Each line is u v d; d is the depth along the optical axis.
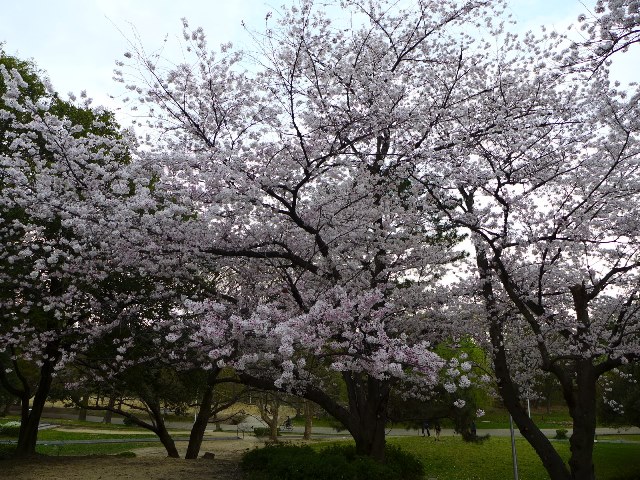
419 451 14.93
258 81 8.00
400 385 10.23
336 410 8.84
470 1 8.73
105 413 32.06
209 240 7.54
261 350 6.57
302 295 7.91
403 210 8.44
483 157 8.34
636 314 8.03
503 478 11.79
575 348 7.85
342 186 8.08
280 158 7.66
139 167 7.12
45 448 17.45
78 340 8.92
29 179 7.76
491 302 8.79
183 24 7.32
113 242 7.24
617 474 12.10
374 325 6.11
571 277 8.48
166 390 13.21
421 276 9.20
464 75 8.98
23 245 8.31
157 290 8.54
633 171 7.92
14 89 6.85
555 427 25.05
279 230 8.02
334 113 7.89
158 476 9.42
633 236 7.95
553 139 8.38
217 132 7.83
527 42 9.08
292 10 7.61
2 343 8.73
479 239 8.18
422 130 8.44
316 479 7.99
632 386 13.74
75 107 10.98
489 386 10.32
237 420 24.75
